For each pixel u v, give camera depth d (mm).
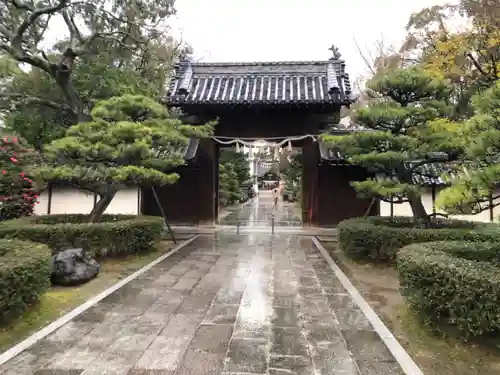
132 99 8742
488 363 3730
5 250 5246
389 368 3617
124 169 7832
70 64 12383
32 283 4805
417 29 15609
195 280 6855
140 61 17781
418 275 4523
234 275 7262
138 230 8625
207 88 14156
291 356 3846
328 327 4645
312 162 14328
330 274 7371
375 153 8008
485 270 4078
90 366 3584
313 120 14062
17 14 12859
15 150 10648
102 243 7938
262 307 5379
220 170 25328
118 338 4238
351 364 3691
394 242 7789
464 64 13961
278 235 12656
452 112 8602
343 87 13516
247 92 13758
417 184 8773
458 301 3971
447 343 4180
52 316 4941
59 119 14938
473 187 4457
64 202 14055
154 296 5855
